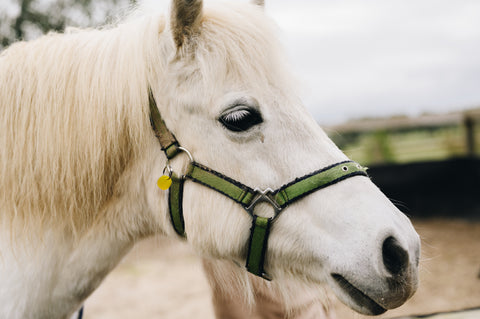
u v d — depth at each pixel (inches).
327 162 51.8
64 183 52.7
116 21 64.5
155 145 55.0
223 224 52.8
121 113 53.3
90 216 55.2
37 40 57.7
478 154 315.6
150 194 56.4
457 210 318.3
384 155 331.6
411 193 336.5
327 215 50.0
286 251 52.8
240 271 61.0
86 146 52.2
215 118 51.5
